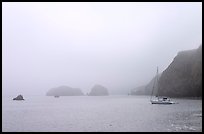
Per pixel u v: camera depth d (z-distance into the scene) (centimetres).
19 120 5512
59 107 10494
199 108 8012
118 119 5456
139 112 7244
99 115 6538
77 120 5388
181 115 6019
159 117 5694
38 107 10456
